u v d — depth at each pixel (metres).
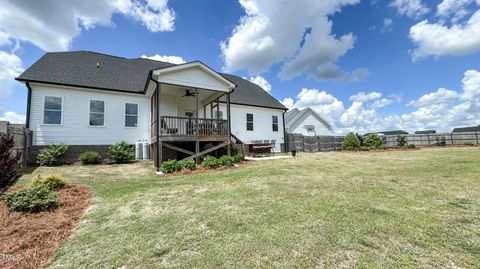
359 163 9.30
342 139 21.91
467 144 17.94
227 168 8.59
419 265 2.10
